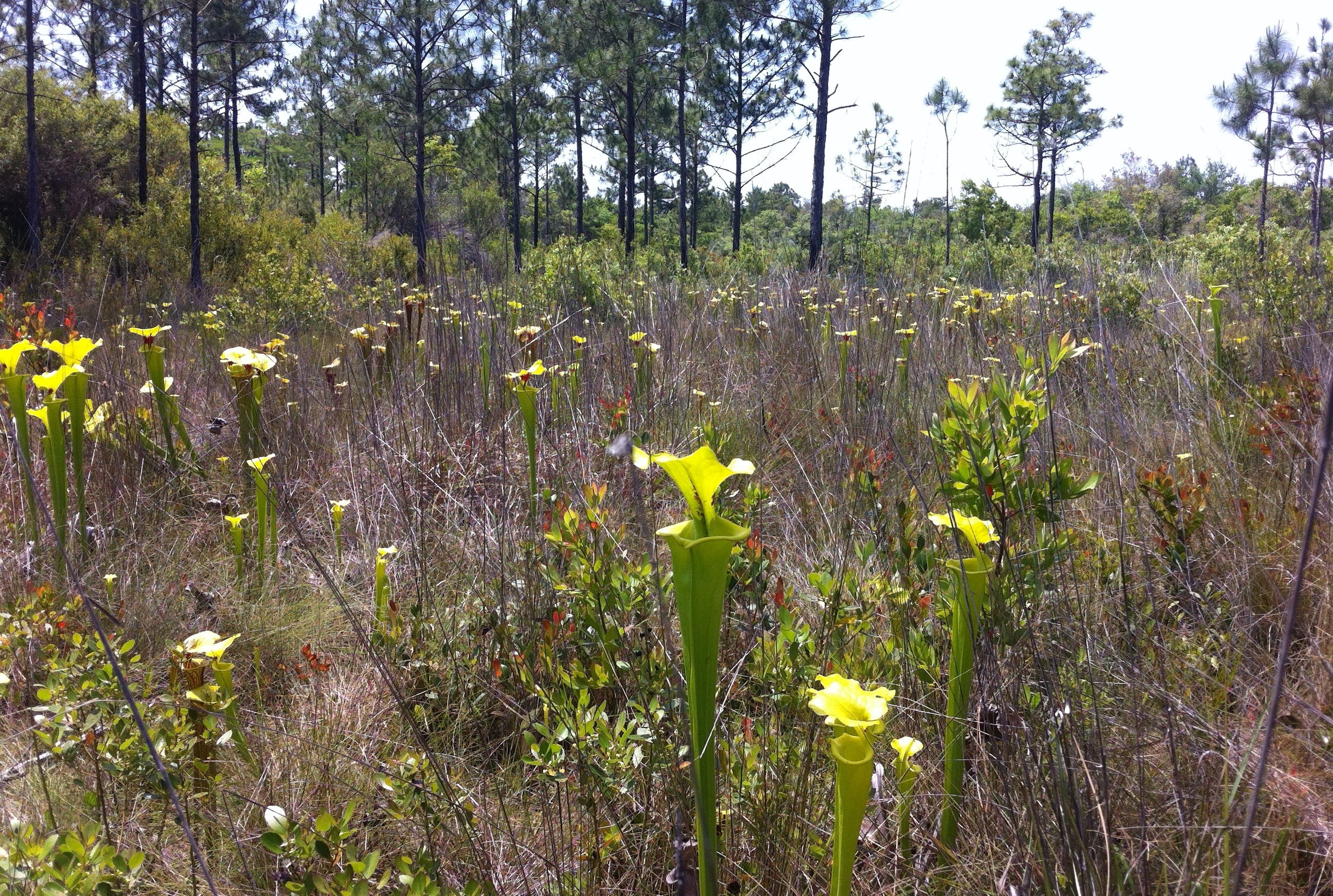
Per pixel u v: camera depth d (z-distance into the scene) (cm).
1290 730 203
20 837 164
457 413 496
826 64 2083
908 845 199
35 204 1526
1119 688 231
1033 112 2823
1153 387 548
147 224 1766
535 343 571
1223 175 4197
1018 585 205
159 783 189
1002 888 174
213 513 424
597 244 1789
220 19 2300
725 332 793
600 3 2762
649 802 203
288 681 298
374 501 425
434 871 177
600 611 239
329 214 2930
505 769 246
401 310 771
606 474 405
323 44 3241
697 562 110
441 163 4009
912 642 236
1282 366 499
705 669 115
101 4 1902
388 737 254
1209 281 868
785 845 193
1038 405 217
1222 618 267
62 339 643
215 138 5150
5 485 399
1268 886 168
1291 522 318
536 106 3222
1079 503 353
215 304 1054
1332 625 258
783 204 5288
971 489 219
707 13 2583
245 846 206
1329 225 3425
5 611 289
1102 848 175
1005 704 194
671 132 3325
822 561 314
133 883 164
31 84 1505
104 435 439
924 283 917
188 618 327
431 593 322
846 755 124
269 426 483
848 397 500
